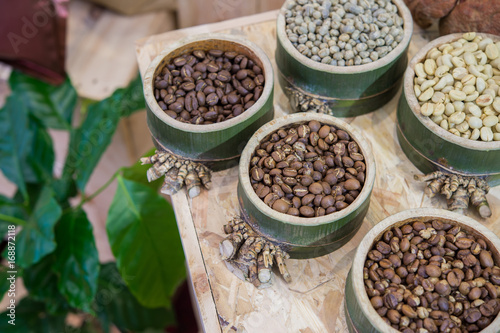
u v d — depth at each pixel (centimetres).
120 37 91
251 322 55
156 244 73
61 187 81
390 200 61
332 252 58
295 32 63
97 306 86
